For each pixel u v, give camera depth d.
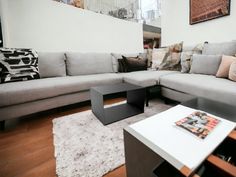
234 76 1.39
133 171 0.68
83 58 2.42
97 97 1.45
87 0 3.51
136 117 1.56
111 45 3.51
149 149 0.56
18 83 1.63
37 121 1.59
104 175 0.85
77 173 0.85
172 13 3.18
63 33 2.80
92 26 3.15
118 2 4.17
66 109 1.95
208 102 1.14
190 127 0.69
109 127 1.37
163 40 3.50
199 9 2.66
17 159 1.00
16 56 1.83
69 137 1.23
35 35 2.52
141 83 1.82
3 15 2.21
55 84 1.66
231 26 2.31
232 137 0.62
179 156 0.52
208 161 0.52
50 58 2.16
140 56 2.90
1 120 1.37
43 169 0.91
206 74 1.84
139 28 4.02
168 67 2.43
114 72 2.73
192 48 2.22
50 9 2.62
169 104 1.95
